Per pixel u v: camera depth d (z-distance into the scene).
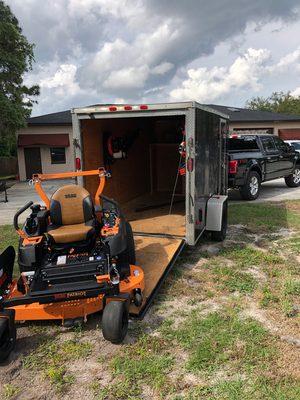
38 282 4.00
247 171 11.59
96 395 3.18
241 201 11.84
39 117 27.91
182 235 6.25
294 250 6.67
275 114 31.61
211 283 5.29
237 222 8.81
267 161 12.59
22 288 4.29
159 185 10.27
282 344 3.78
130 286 4.27
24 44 21.22
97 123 6.74
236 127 29.08
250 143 12.45
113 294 3.88
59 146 26.03
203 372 3.39
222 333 3.98
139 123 9.10
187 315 4.40
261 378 3.26
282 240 7.32
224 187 8.45
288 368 3.40
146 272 5.08
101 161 6.96
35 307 4.09
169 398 3.10
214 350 3.68
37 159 26.20
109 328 3.69
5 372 3.54
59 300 3.81
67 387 3.29
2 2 20.45
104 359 3.65
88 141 6.38
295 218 9.10
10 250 4.47
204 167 6.29
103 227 4.51
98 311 4.27
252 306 4.61
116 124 7.63
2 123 21.61
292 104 64.62
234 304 4.66
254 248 6.83
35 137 25.89
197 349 3.71
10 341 3.68
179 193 10.04
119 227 4.49
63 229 4.54
